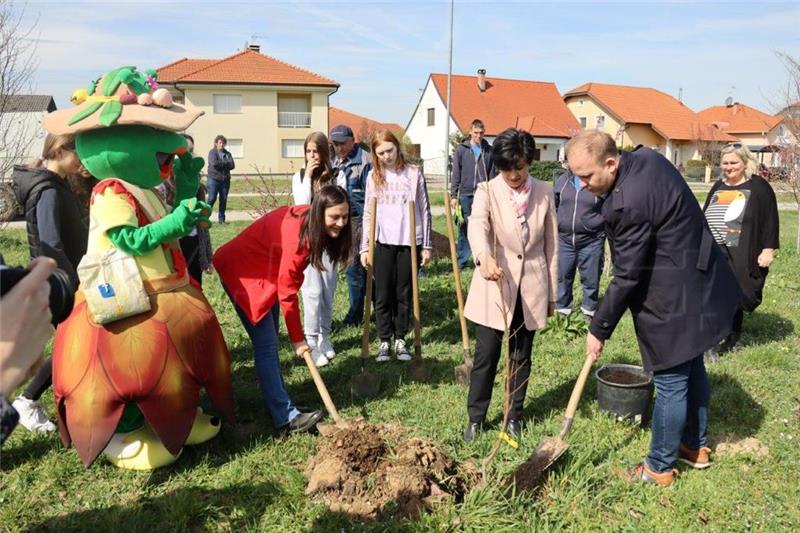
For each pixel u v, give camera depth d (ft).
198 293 12.41
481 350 13.23
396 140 18.38
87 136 11.07
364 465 11.53
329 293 18.19
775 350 19.13
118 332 11.10
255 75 128.36
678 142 164.14
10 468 12.07
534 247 13.29
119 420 11.27
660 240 10.83
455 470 11.88
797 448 13.34
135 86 11.41
